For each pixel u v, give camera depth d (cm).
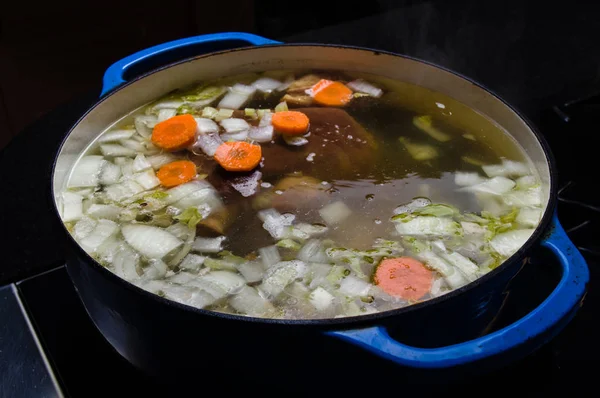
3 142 100
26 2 89
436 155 60
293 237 54
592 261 62
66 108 72
